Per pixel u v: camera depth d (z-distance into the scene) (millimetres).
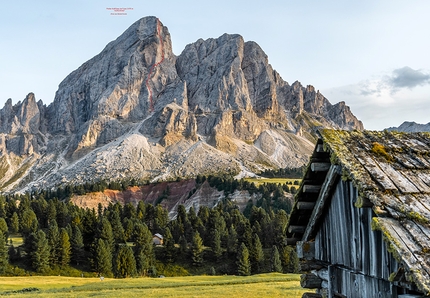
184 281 75000
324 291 14227
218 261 128875
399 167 11266
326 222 14039
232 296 44000
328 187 13195
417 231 9219
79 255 126750
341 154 11562
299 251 15094
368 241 11492
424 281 8211
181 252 132375
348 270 12617
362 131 13047
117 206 184375
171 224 158000
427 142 12719
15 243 139000
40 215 168000
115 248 133875
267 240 134125
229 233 139250
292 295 43375
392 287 10695
